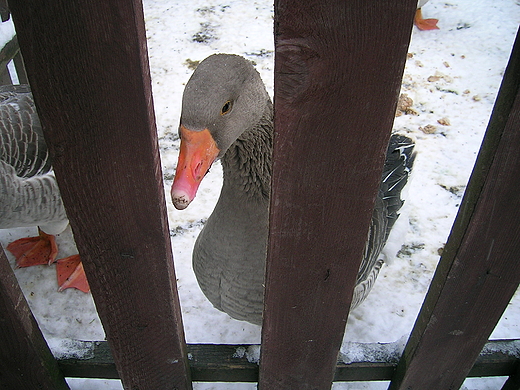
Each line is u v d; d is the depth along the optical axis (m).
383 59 0.23
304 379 0.44
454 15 1.21
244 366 0.45
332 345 0.40
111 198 0.29
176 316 0.38
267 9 1.25
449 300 0.36
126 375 0.43
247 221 0.46
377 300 0.66
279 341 0.39
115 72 0.23
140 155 0.27
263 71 1.05
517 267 0.34
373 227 0.54
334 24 0.22
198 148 0.40
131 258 0.33
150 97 0.25
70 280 0.67
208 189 0.81
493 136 0.27
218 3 1.26
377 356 0.45
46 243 0.73
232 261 0.48
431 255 0.72
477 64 1.07
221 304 0.53
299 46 0.23
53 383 0.43
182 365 0.42
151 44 1.13
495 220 0.31
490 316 0.38
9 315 0.35
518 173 0.28
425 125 0.93
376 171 0.28
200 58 1.08
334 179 0.28
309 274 0.34
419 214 0.77
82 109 0.25
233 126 0.42
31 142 0.61
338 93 0.24
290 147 0.27
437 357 0.42
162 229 0.31
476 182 0.29
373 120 0.25
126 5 0.21
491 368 0.46
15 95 0.66
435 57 1.09
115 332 0.38
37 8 0.21
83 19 0.22
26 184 0.59
